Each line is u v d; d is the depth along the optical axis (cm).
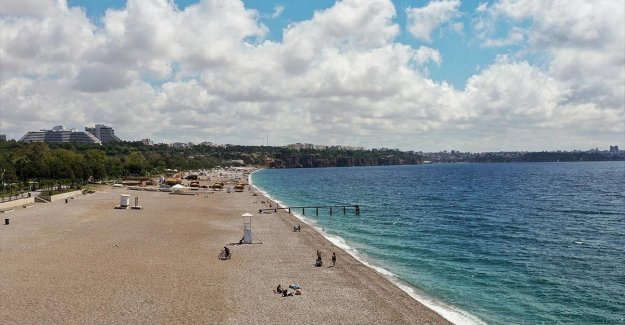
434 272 4412
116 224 6531
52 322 2777
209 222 7038
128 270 3984
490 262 4869
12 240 5197
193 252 4803
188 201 10400
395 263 4756
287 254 4847
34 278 3672
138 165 18750
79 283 3566
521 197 13025
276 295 3438
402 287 3866
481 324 3075
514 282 4106
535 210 9894
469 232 6875
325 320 2973
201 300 3262
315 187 18062
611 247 5734
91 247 4881
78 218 7088
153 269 4044
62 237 5422
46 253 4553
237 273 4022
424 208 10312
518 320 3183
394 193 14788
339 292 3562
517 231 7006
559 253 5362
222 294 3416
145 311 3003
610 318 3244
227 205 9719
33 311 2952
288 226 6881
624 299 3647
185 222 6938
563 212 9538
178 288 3519
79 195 11062
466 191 15375
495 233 6794
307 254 4872
